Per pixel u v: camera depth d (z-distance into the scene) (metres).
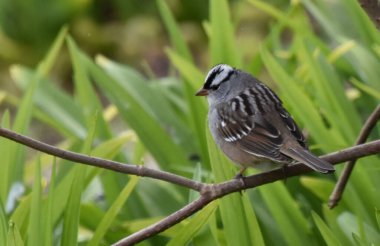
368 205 9.61
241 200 8.41
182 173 10.60
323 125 9.91
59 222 9.23
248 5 17.81
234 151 8.95
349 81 11.85
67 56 18.34
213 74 9.56
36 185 8.02
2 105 17.75
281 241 9.67
